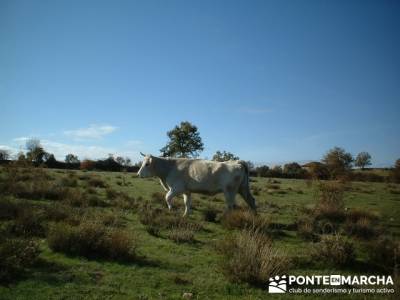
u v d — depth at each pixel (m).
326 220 15.54
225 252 9.70
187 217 15.38
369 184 48.59
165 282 7.72
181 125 76.56
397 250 9.99
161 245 10.68
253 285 7.82
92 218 12.33
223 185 15.73
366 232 13.78
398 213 21.02
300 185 39.56
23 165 27.69
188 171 15.94
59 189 19.11
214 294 7.23
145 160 16.23
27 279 7.35
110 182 31.30
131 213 15.75
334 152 28.45
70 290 6.96
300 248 11.22
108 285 7.35
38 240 9.90
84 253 9.06
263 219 13.81
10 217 12.17
